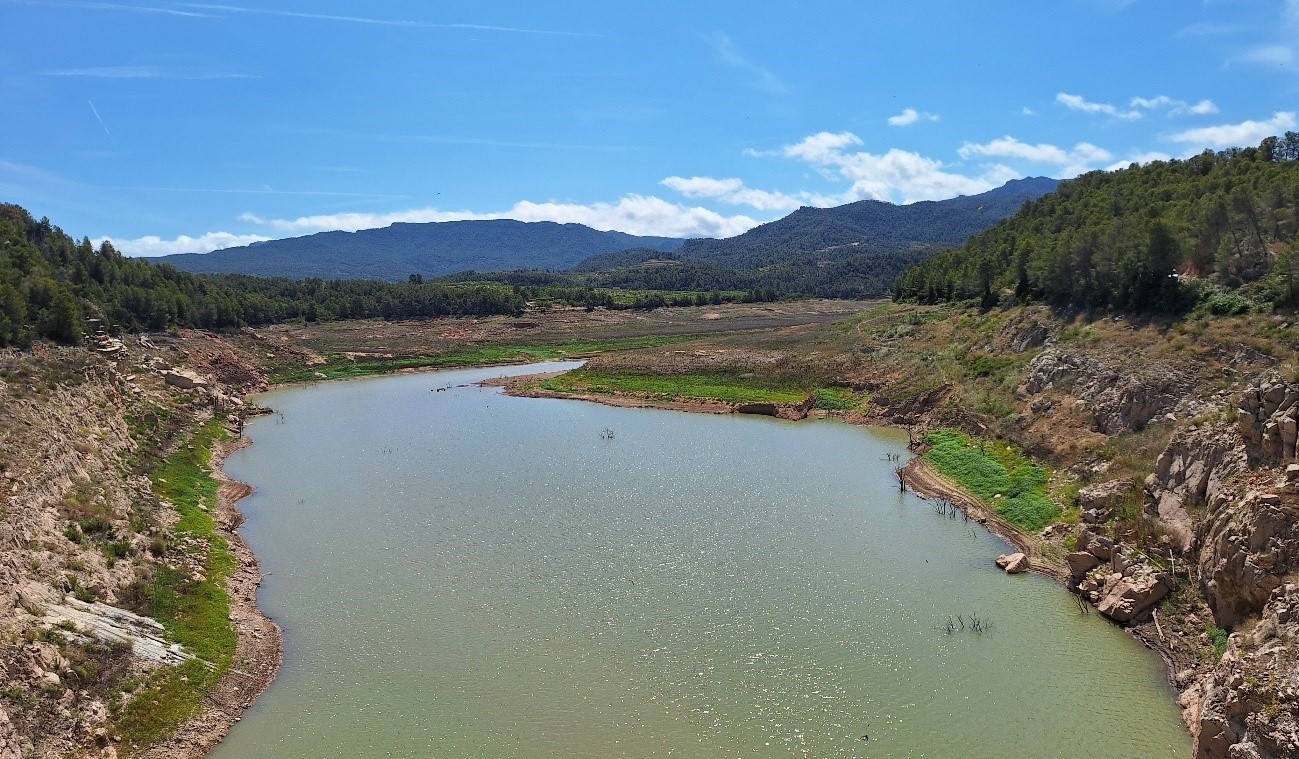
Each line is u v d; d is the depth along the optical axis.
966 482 57.66
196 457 67.50
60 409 55.28
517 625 38.16
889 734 29.66
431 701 32.28
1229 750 24.89
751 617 38.44
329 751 29.47
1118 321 68.88
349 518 53.94
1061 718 30.44
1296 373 35.59
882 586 41.72
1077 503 48.59
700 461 67.81
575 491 58.84
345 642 36.97
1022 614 38.44
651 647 35.84
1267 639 27.14
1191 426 41.88
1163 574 37.16
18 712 27.59
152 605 37.56
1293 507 30.75
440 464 67.88
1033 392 67.00
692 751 28.86
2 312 71.06
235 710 32.22
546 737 29.84
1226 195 76.31
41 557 35.72
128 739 29.42
